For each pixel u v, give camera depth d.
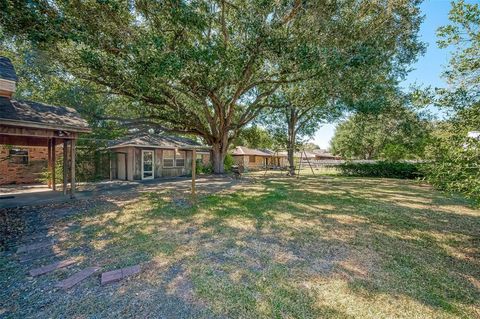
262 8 7.76
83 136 11.81
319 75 9.02
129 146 12.60
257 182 11.84
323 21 8.12
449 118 3.88
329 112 14.18
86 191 8.71
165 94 11.23
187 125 14.66
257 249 3.53
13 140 8.70
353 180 13.21
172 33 8.55
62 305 2.27
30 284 2.63
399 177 14.55
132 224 4.70
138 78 8.40
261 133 23.23
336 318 2.08
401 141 14.29
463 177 3.23
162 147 13.55
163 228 4.45
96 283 2.64
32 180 11.70
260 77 11.12
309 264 3.07
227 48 8.78
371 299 2.35
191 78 9.15
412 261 3.17
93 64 8.11
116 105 14.10
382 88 10.77
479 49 3.88
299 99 13.02
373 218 5.21
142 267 2.98
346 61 8.22
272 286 2.56
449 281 2.69
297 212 5.66
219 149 15.74
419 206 6.40
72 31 6.77
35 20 6.26
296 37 8.39
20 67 9.14
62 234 4.16
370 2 9.02
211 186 10.20
